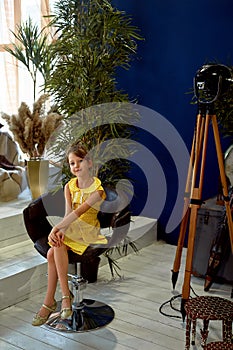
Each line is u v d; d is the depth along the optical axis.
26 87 4.95
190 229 2.92
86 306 3.04
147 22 4.16
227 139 3.89
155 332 2.81
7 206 3.98
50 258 2.73
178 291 3.37
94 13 3.62
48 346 2.64
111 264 3.60
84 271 3.46
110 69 3.67
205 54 3.96
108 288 3.42
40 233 2.97
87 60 3.57
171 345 2.67
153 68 4.21
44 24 4.65
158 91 4.22
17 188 4.22
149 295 3.31
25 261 3.33
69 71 3.57
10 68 4.91
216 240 3.35
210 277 3.36
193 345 2.65
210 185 4.07
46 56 4.14
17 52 4.31
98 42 3.62
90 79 3.55
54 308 2.74
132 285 3.47
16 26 4.79
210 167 4.04
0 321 2.90
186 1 3.97
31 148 3.98
